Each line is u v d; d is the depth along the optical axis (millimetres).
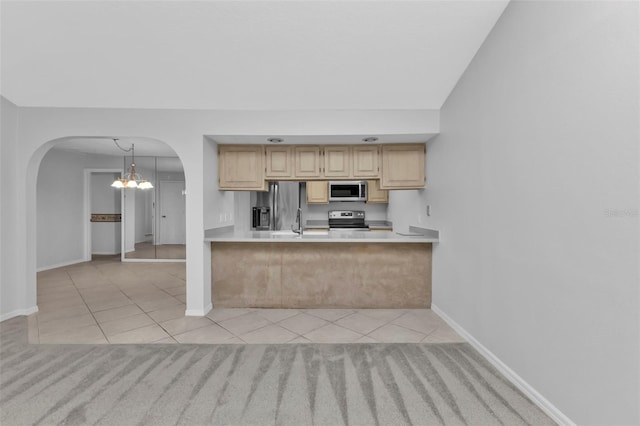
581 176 1371
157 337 2512
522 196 1764
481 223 2205
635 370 1157
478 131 2230
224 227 3609
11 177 2883
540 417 1557
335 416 1567
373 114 2971
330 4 1961
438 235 3008
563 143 1468
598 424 1304
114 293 3760
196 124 2961
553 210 1535
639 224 1137
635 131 1146
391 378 1915
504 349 1953
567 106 1441
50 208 5211
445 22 2043
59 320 2867
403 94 2756
